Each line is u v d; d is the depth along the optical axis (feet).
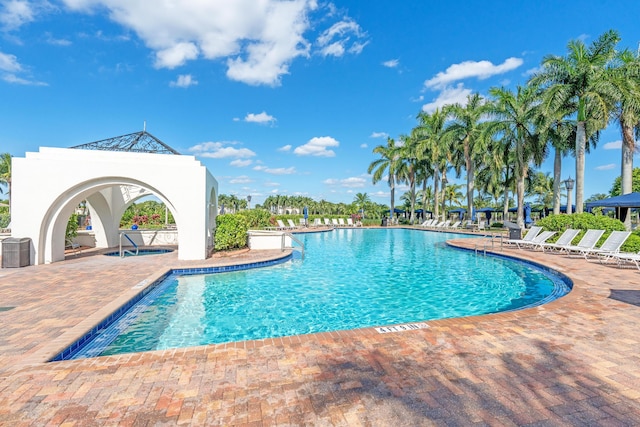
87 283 22.07
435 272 30.68
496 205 144.87
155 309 19.80
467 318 14.43
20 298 18.33
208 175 36.50
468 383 8.84
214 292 23.44
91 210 43.55
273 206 221.25
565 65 53.31
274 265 33.81
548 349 11.00
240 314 18.86
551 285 24.67
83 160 30.73
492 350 10.96
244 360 10.41
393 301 21.48
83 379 9.25
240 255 36.99
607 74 51.06
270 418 7.38
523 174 70.95
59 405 7.95
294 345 11.59
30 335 12.96
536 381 8.91
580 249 31.60
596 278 22.59
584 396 8.18
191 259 33.19
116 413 7.60
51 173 30.22
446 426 7.04
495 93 72.33
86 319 14.78
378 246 53.36
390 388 8.63
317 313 19.10
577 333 12.44
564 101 53.52
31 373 9.61
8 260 27.91
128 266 28.76
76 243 44.60
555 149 69.97
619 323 13.53
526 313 14.99
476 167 101.09
